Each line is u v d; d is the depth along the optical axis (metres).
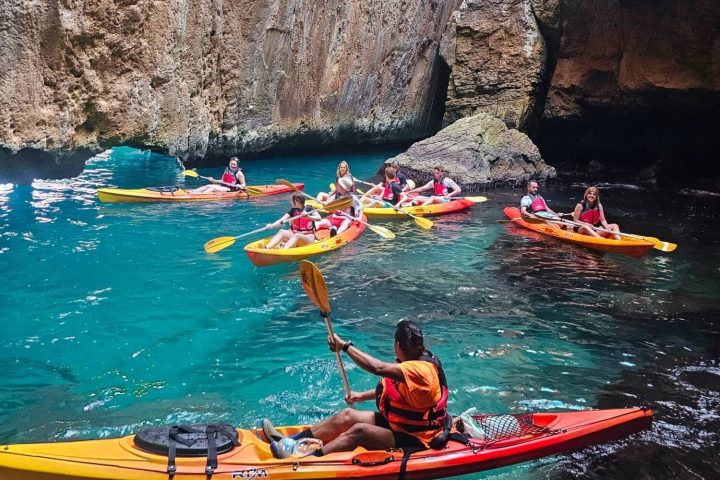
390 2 19.36
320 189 14.05
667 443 4.50
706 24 14.32
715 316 7.00
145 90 12.65
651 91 15.76
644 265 8.98
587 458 4.29
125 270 7.88
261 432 3.99
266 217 10.98
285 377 5.30
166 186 13.20
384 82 20.48
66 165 11.74
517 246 9.85
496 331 6.43
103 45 11.59
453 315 6.83
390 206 11.86
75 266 7.93
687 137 18.14
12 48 10.11
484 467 3.86
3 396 4.84
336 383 5.23
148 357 5.59
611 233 9.83
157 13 12.44
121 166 15.49
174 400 4.88
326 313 4.03
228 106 15.32
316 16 17.03
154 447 3.52
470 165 15.55
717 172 17.94
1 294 6.91
